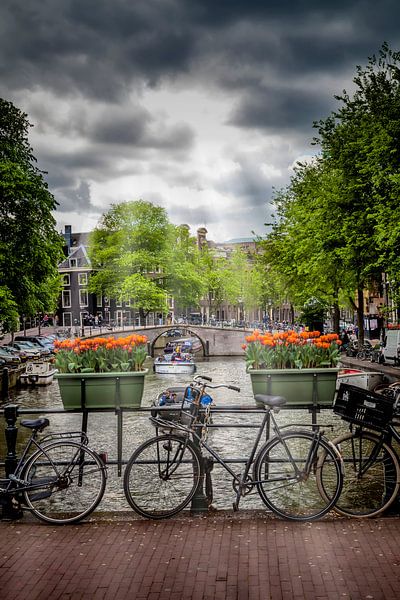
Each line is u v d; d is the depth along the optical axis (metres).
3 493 6.47
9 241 35.09
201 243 122.56
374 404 6.50
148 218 66.12
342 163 27.11
